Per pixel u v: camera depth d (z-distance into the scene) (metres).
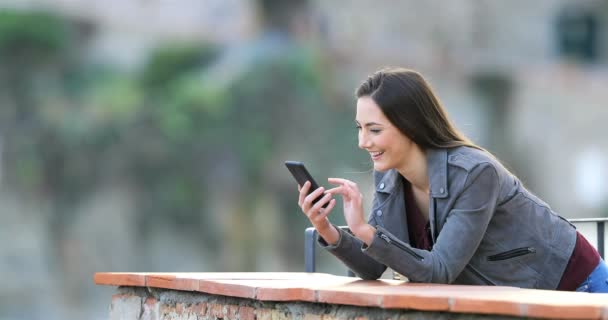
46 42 86.31
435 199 7.59
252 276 8.45
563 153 95.69
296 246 93.00
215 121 91.62
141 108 89.94
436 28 95.12
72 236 86.69
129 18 91.00
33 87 86.75
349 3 95.38
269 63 93.38
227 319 7.54
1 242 83.94
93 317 84.69
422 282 7.27
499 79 95.62
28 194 86.56
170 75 91.81
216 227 91.31
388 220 8.09
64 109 87.94
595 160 95.56
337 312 6.61
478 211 7.38
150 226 89.81
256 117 92.81
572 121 96.19
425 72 95.31
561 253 7.72
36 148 87.06
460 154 7.56
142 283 8.29
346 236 7.82
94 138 88.25
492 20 95.69
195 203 90.50
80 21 89.31
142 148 89.25
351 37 94.94
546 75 96.44
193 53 92.12
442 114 7.72
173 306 8.14
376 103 7.62
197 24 93.06
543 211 7.79
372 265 7.93
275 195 93.94
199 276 8.20
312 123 93.88
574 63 97.06
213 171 92.19
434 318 5.99
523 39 96.25
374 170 8.31
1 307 82.62
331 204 7.46
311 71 93.81
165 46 91.56
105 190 88.44
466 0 95.00
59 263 85.88
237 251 91.62
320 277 8.39
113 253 87.38
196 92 90.81
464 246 7.33
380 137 7.65
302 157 93.38
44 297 84.75
